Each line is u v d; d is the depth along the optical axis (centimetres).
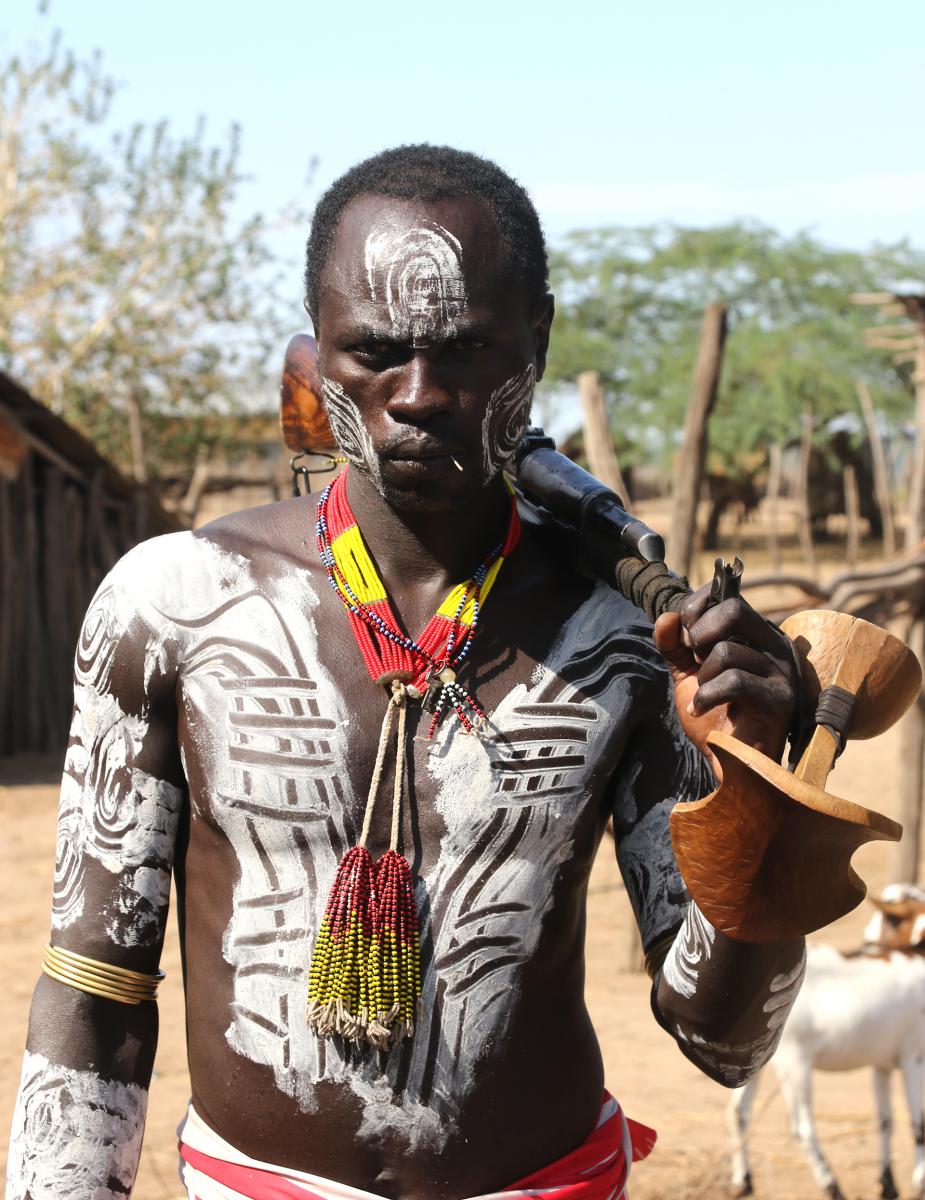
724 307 711
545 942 161
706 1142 521
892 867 802
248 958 158
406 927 154
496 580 168
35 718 1359
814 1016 487
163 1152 502
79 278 2123
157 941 167
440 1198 156
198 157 2141
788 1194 482
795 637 142
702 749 139
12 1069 575
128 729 165
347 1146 156
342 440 162
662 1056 607
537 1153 160
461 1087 156
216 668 163
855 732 140
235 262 2131
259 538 170
